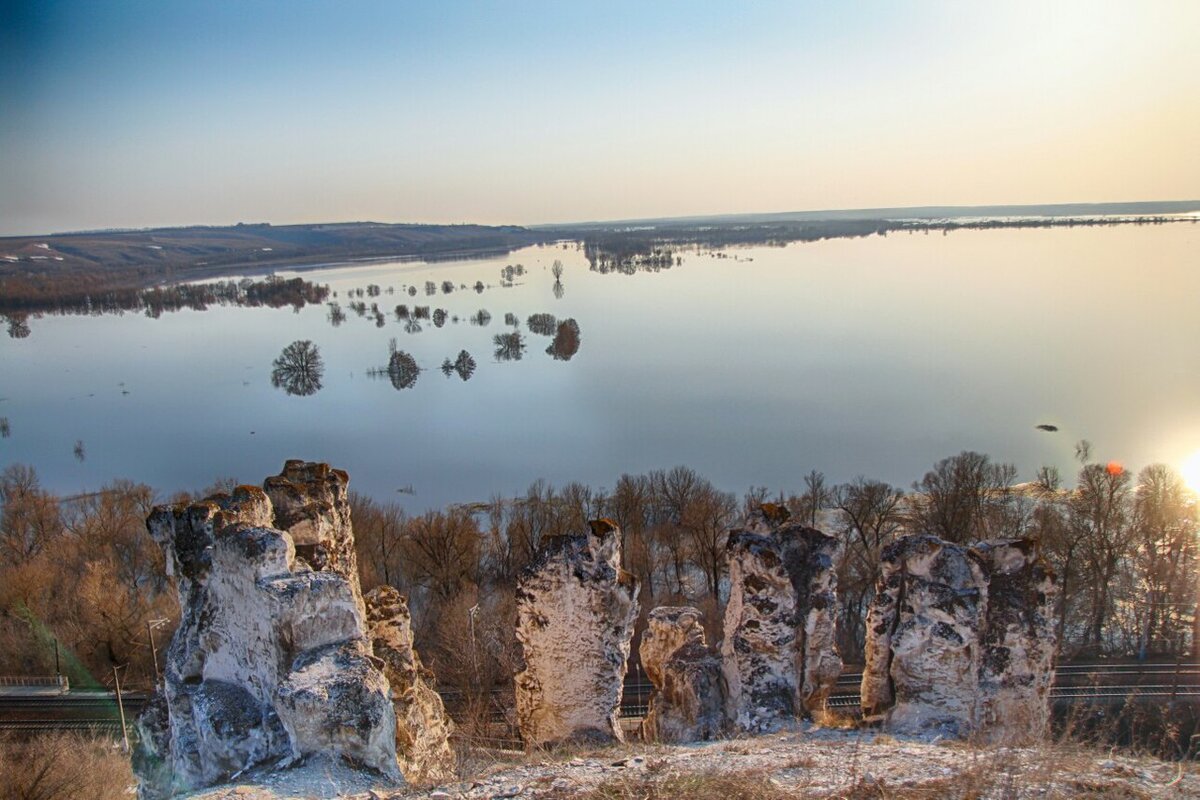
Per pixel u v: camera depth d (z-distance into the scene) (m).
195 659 13.90
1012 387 86.31
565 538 16.22
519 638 16.66
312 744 11.45
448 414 85.62
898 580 14.76
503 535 47.41
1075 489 52.00
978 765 10.79
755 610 15.01
